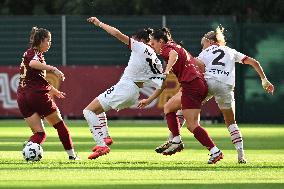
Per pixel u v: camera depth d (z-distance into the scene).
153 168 32.34
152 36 35.41
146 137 54.25
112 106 35.94
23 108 35.19
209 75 35.00
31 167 32.41
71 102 74.31
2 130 61.94
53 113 35.56
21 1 95.12
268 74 76.19
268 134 59.66
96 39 76.94
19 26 76.56
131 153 40.84
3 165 33.28
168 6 94.12
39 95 35.06
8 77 74.25
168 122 36.25
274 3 94.50
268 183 27.38
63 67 74.12
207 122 76.00
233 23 76.38
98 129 35.62
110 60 77.06
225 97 35.25
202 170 31.67
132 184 26.92
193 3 94.62
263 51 76.38
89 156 35.66
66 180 28.00
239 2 94.19
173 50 34.28
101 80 74.25
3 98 74.31
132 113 74.62
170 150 36.34
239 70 75.88
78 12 93.19
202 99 34.53
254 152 42.59
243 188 26.11
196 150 43.09
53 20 76.69
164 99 74.00
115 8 92.88
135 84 36.03
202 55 35.28
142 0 93.25
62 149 43.09
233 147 45.81
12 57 76.75
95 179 28.34
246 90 76.00
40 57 34.88
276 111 76.00
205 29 76.38
